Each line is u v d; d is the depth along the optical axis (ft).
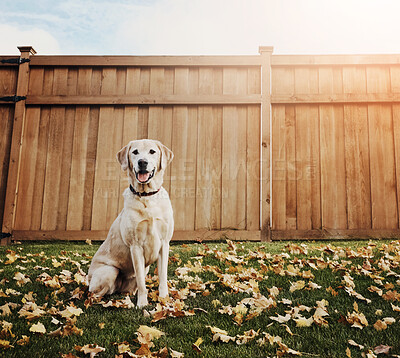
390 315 7.80
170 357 6.20
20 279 11.21
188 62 19.16
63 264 13.24
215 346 6.57
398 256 12.60
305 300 8.86
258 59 19.10
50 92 19.25
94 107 19.10
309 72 18.94
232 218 18.31
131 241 9.34
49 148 18.89
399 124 18.40
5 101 19.17
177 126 18.85
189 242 18.33
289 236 18.04
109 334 7.09
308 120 18.69
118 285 10.21
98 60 19.27
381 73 18.72
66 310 8.11
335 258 13.24
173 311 8.06
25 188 18.65
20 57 19.42
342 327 7.31
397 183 18.08
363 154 18.31
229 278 10.57
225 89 19.07
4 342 6.50
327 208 18.12
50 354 6.28
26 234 18.31
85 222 18.38
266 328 7.25
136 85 19.17
